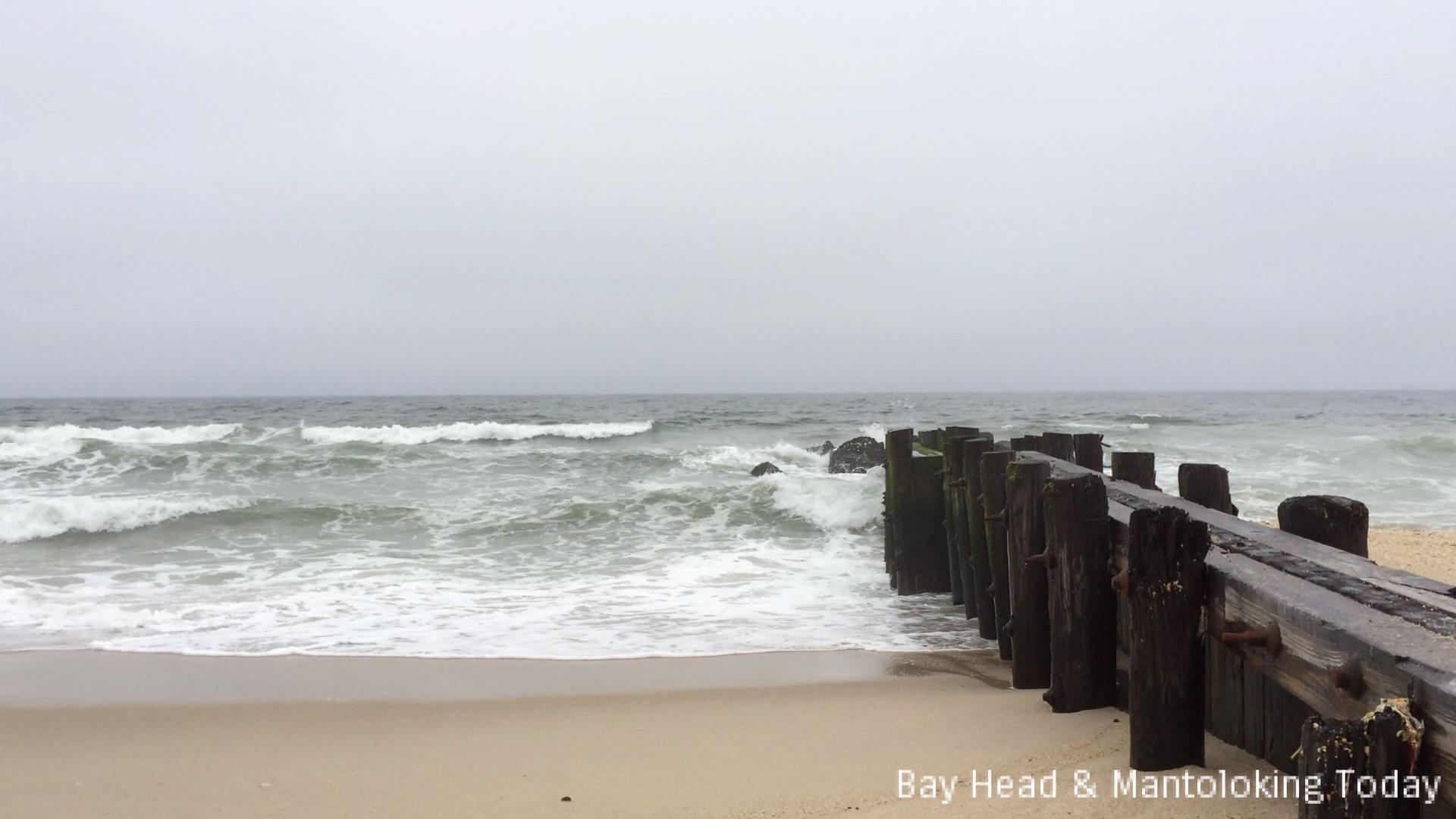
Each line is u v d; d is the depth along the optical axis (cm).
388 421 3897
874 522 1176
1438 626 254
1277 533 412
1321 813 215
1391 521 1284
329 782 447
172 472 1648
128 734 521
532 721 536
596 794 418
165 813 417
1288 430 2956
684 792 413
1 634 736
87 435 2306
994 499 649
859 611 812
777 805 390
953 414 4397
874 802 381
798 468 1838
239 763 476
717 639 722
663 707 559
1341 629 254
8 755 492
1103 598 460
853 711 537
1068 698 464
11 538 1115
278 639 724
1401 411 5162
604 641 716
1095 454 771
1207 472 540
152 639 723
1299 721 339
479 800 417
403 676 628
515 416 4212
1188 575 356
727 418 4025
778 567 991
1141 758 366
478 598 859
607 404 6406
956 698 553
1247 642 308
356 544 1115
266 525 1195
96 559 1036
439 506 1345
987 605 709
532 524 1199
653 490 1364
